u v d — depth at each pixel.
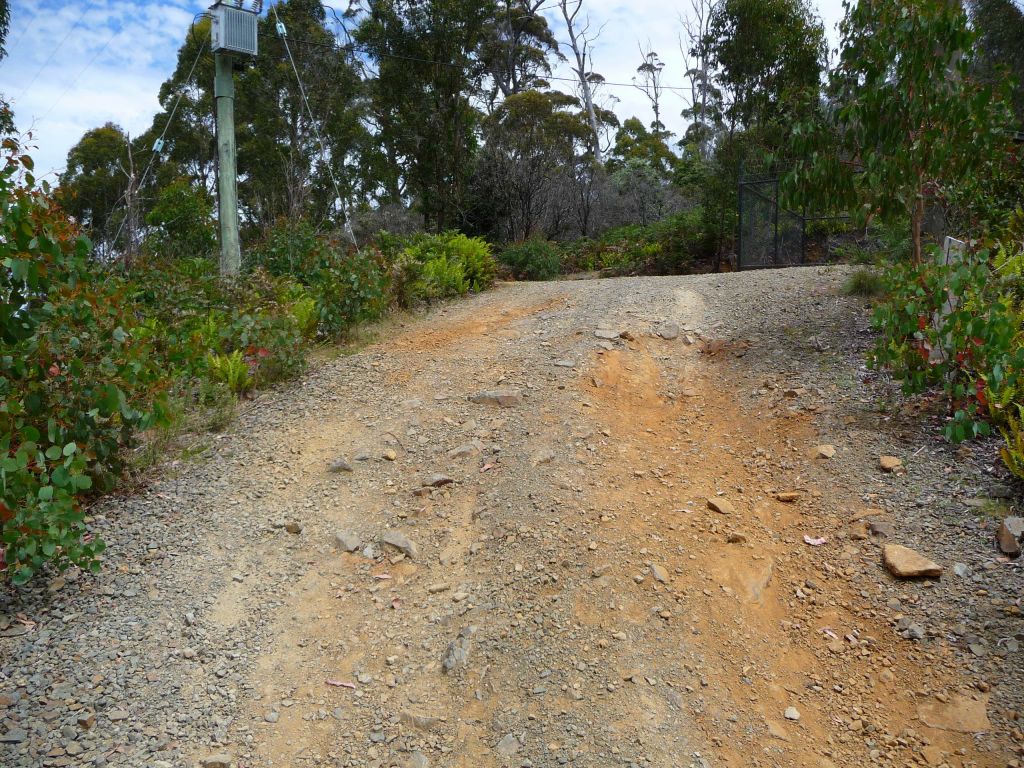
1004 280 5.10
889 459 4.62
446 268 10.58
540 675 3.32
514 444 5.32
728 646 3.48
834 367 6.02
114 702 3.12
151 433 5.63
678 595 3.78
